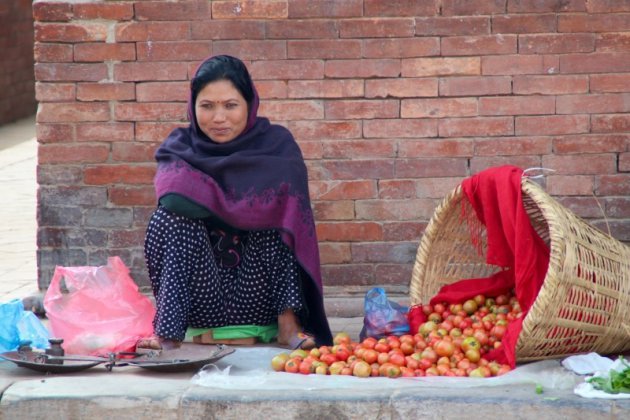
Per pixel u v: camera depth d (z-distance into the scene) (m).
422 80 7.62
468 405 5.49
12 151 18.62
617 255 6.50
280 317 6.77
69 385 5.81
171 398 5.62
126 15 7.61
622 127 7.63
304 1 7.56
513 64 7.58
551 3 7.52
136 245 7.86
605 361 6.09
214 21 7.61
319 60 7.62
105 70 7.68
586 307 6.15
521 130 7.65
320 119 7.69
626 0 7.50
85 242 7.88
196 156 6.62
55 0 7.61
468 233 7.31
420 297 7.11
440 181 7.73
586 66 7.57
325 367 6.08
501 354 6.21
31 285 9.03
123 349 6.56
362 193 7.75
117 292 6.80
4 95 22.80
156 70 7.67
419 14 7.55
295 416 5.55
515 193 6.34
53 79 7.69
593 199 7.70
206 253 6.60
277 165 6.64
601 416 5.41
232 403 5.58
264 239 6.69
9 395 5.68
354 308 7.74
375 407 5.54
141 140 7.76
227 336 6.84
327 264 7.84
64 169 7.81
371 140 7.70
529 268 6.27
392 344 6.31
